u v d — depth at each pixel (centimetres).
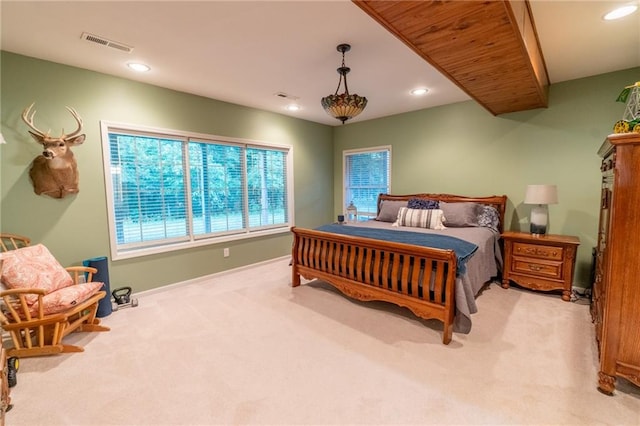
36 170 268
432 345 230
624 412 161
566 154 341
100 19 206
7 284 222
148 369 204
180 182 379
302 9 197
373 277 280
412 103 425
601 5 197
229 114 416
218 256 417
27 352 217
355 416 161
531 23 219
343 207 578
